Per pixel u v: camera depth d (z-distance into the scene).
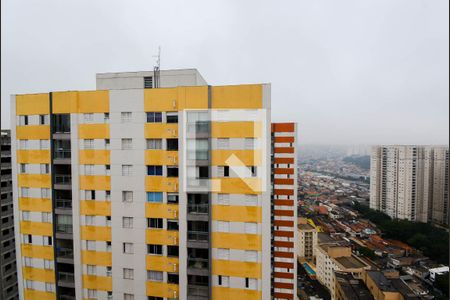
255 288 15.41
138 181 16.39
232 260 15.59
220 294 15.78
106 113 16.64
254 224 15.32
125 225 16.67
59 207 17.45
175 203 16.17
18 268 18.33
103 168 16.72
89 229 17.05
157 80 17.84
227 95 15.38
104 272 16.97
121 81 18.22
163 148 16.05
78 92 16.83
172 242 16.12
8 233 41.06
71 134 16.81
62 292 17.64
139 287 16.56
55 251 17.45
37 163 17.67
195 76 17.45
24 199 18.02
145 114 16.23
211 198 15.66
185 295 15.80
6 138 41.88
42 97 17.34
